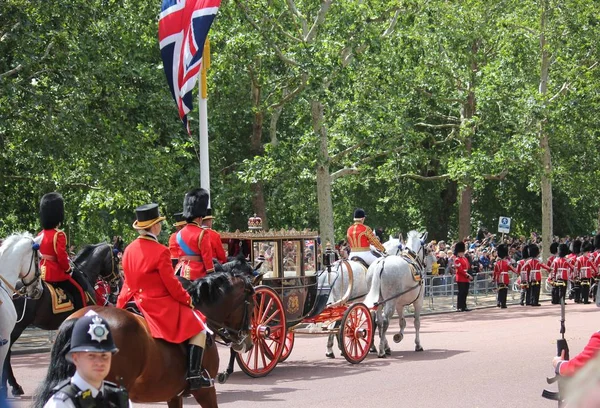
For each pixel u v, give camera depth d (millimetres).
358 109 45562
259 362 24516
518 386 20234
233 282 16906
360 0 44719
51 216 19750
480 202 75812
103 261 21109
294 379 21531
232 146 56219
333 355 25672
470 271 47750
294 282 23234
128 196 41906
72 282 19859
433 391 19609
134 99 40219
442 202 70688
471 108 56312
